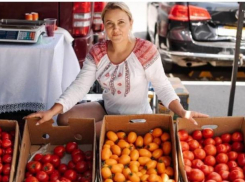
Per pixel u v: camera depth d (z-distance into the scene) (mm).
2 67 3039
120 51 2535
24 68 3051
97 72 2611
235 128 2508
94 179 2074
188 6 5066
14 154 2162
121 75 2539
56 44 3164
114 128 2482
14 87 3086
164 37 5305
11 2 3943
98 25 4461
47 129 2449
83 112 2787
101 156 2252
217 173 2205
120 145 2369
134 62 2527
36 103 3119
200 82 5363
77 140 2506
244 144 2441
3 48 2996
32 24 3357
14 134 2379
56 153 2400
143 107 2721
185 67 5738
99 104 2877
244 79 5570
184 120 2457
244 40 5035
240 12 3246
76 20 4031
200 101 4738
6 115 3484
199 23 5074
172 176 2225
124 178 2121
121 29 2443
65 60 3680
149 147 2363
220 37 5082
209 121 2469
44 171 2227
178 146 2234
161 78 2580
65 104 2486
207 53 5129
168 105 2516
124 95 2615
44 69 3045
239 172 2186
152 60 2529
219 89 5129
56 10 3990
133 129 2500
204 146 2465
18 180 2096
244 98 4855
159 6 5699
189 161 2273
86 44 4133
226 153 2406
